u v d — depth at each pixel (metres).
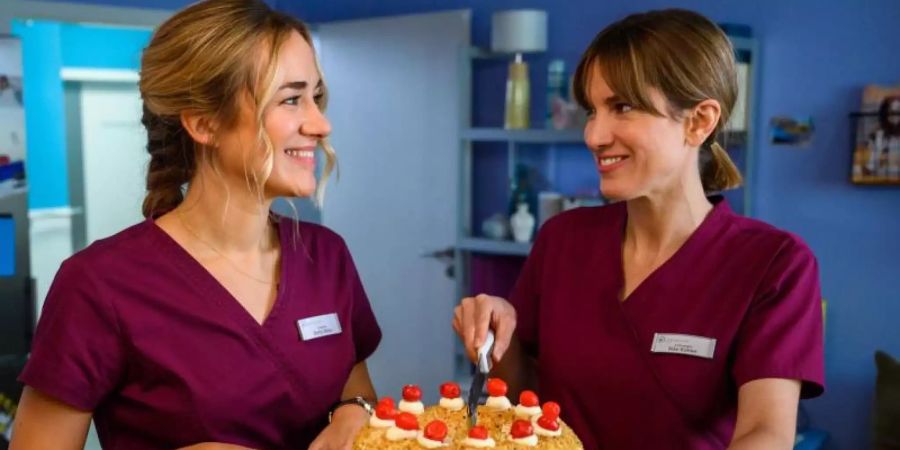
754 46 2.80
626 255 1.26
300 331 1.21
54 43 4.39
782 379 1.09
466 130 3.29
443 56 3.53
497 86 3.46
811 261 1.15
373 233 3.86
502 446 1.02
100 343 1.11
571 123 3.07
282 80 1.06
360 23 3.80
